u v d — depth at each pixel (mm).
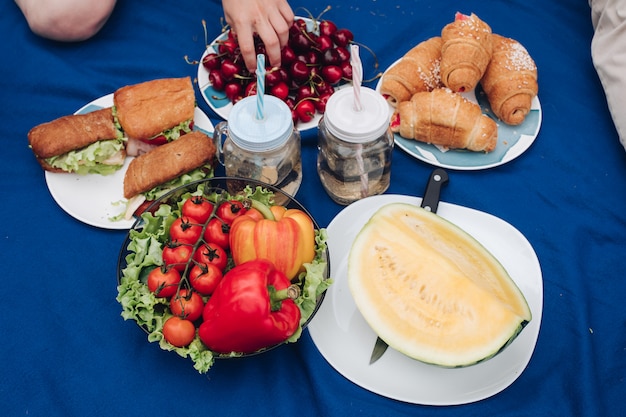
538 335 807
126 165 921
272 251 699
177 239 732
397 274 723
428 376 755
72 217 879
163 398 756
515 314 687
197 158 854
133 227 772
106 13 1027
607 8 984
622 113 922
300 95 930
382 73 1028
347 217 851
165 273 699
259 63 695
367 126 764
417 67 939
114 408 751
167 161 848
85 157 875
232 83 949
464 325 689
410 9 1100
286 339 683
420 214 775
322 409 748
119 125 904
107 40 1061
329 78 955
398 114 932
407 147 931
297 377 780
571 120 988
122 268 752
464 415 742
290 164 832
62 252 854
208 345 688
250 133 761
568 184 931
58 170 892
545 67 1044
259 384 767
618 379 792
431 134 906
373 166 832
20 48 1042
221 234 742
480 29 922
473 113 887
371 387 746
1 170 928
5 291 826
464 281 709
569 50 1065
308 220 748
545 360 793
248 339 662
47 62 1021
